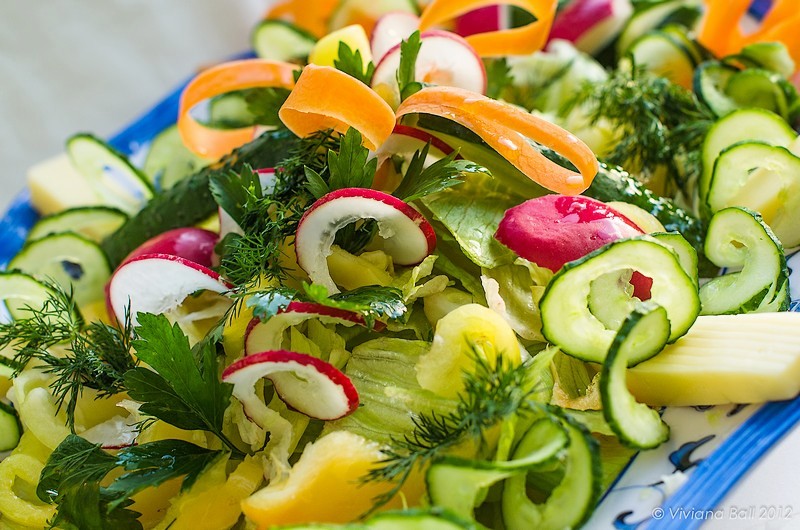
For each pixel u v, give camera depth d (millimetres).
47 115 652
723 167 340
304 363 285
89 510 296
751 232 311
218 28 652
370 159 327
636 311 275
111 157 457
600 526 272
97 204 465
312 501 279
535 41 385
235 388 295
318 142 329
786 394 277
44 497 310
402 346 310
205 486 298
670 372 289
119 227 417
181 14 645
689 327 290
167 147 480
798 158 327
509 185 340
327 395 290
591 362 289
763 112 351
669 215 343
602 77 438
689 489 269
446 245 330
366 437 294
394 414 297
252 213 321
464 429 272
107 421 332
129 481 289
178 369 296
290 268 318
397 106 344
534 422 270
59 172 482
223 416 301
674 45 438
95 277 401
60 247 404
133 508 304
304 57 458
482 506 285
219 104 456
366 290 302
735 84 403
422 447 277
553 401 295
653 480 276
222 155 398
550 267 310
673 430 286
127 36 646
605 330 290
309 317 302
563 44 456
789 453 316
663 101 406
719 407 286
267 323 301
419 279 320
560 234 309
